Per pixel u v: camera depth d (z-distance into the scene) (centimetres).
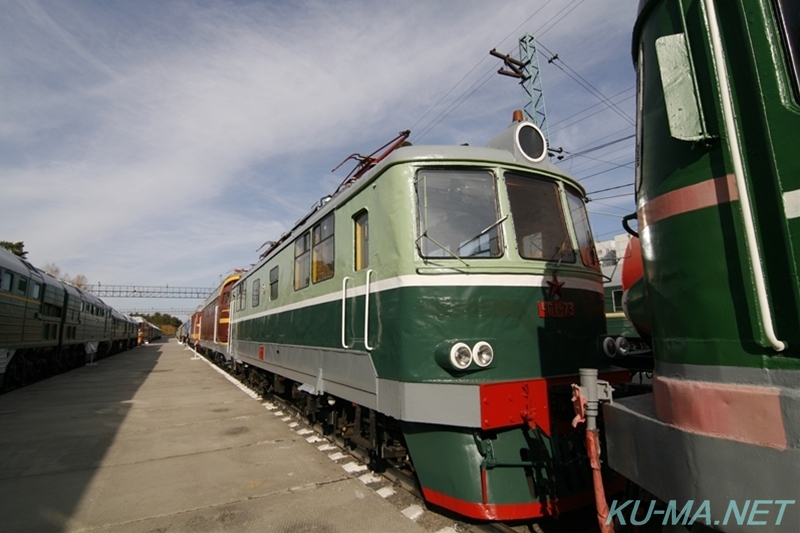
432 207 409
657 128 215
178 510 424
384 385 412
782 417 152
